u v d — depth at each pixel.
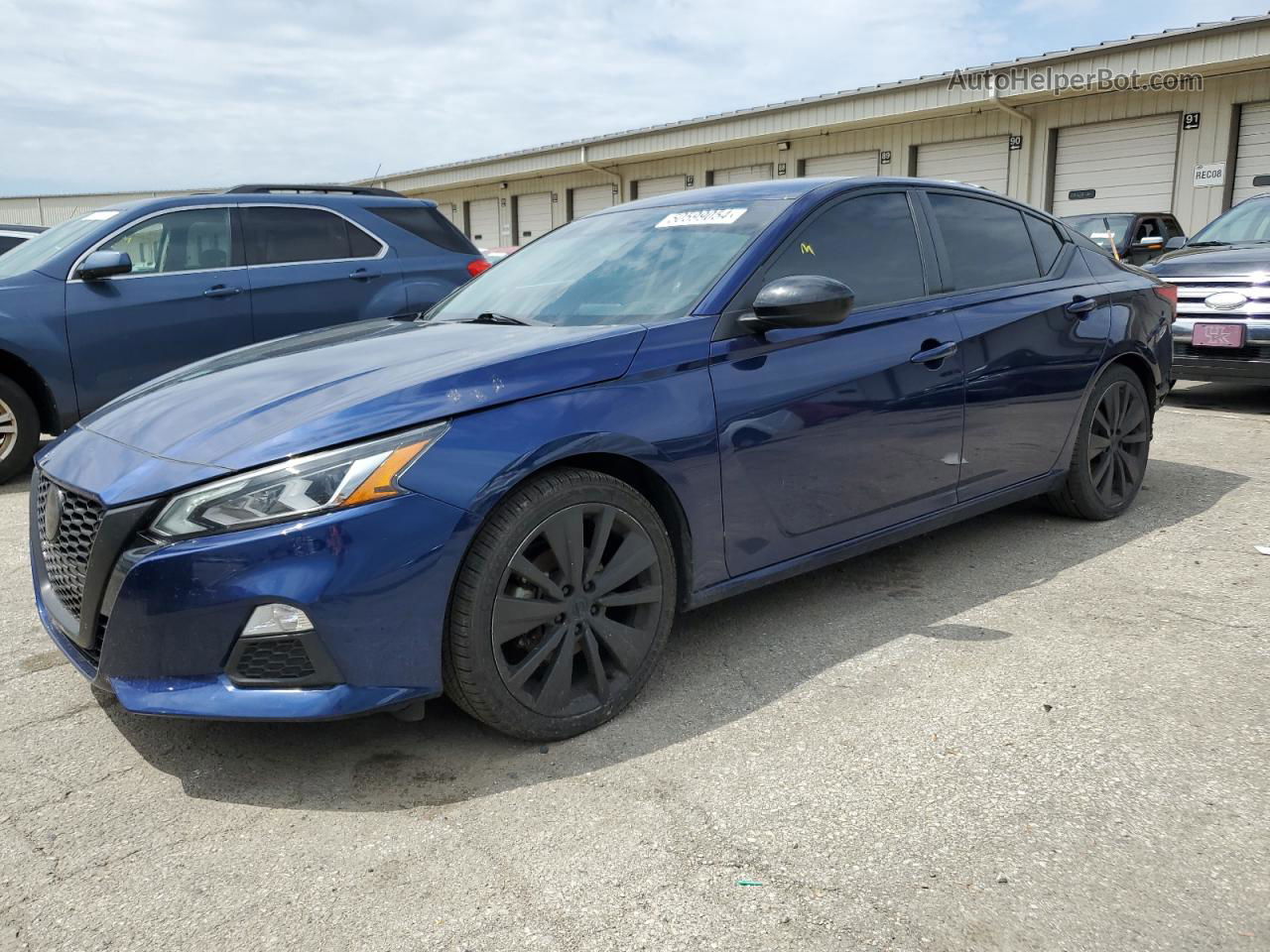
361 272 6.79
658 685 3.01
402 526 2.34
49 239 6.31
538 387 2.62
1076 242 4.54
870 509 3.42
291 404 2.58
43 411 5.98
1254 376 7.00
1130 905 1.95
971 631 3.36
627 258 3.46
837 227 3.45
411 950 1.88
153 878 2.12
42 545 2.88
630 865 2.13
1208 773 2.43
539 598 2.60
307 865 2.16
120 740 2.75
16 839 2.28
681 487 2.84
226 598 2.28
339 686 2.34
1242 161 14.97
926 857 2.12
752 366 3.03
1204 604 3.55
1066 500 4.49
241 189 6.75
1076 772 2.45
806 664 3.13
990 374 3.78
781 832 2.23
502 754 2.62
